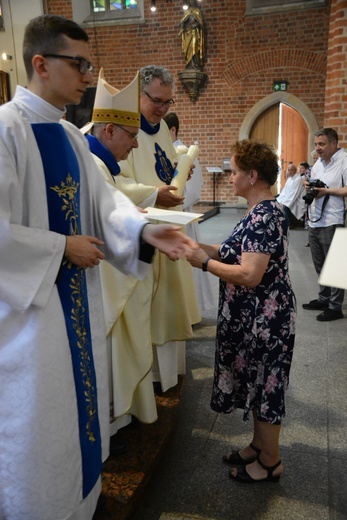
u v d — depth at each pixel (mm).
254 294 1694
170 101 2141
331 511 1728
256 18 9523
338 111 4680
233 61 9859
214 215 9727
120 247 1355
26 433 1149
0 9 9203
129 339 1882
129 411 1996
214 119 10266
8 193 1083
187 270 2713
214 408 1878
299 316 3842
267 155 1681
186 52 9797
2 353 1148
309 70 9523
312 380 2732
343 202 3752
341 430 2242
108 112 1703
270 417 1725
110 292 1815
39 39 1140
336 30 4535
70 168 1276
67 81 1177
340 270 784
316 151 3830
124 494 1638
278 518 1695
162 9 9820
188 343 3275
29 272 1117
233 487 1855
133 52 10203
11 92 9523
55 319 1190
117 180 1961
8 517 1199
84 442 1310
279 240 1636
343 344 3254
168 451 2094
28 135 1159
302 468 1974
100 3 10188
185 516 1703
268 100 9883
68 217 1261
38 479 1167
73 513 1276
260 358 1718
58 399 1187
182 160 2312
